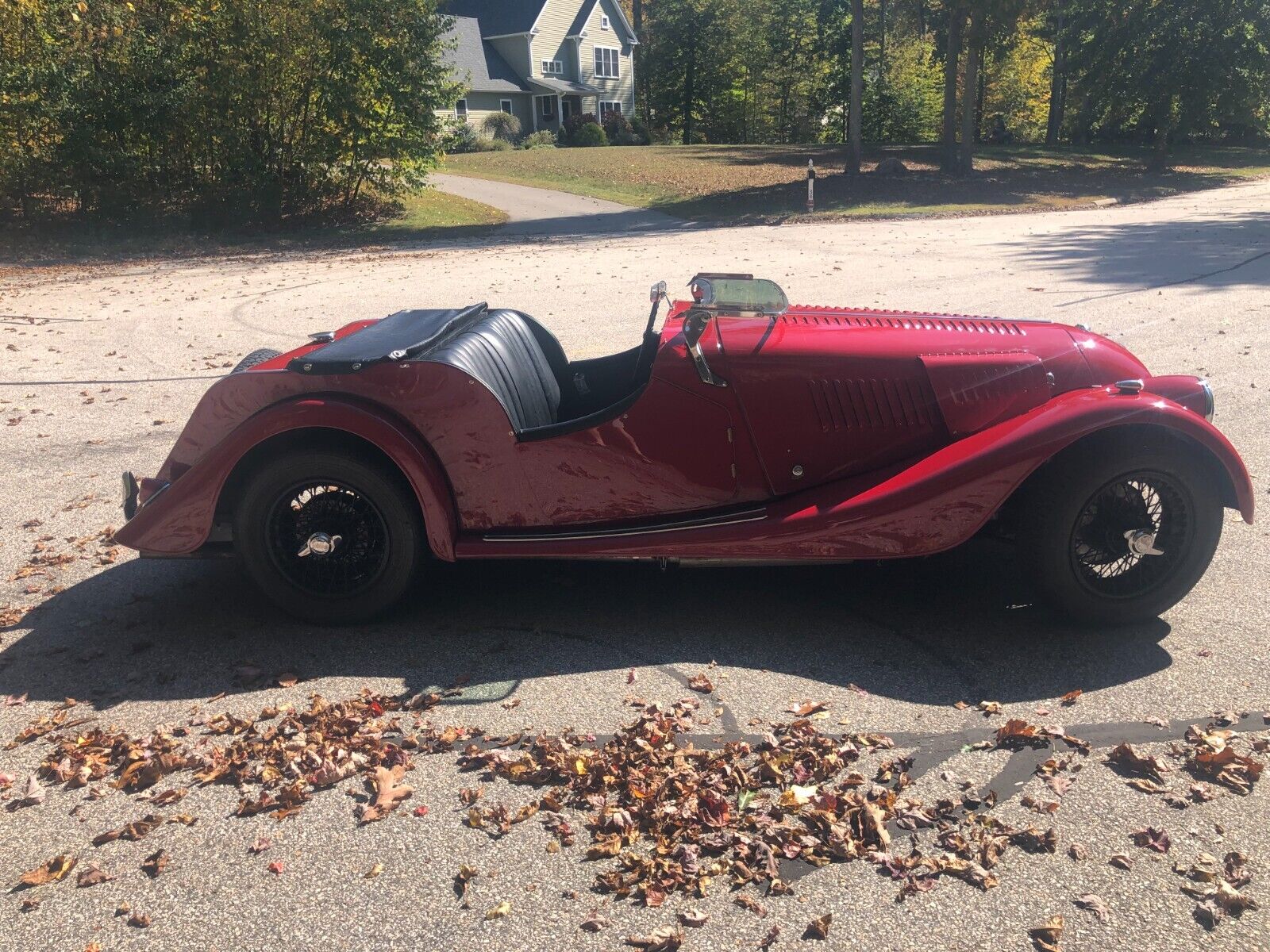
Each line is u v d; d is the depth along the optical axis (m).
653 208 29.64
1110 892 2.58
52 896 2.64
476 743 3.34
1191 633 4.01
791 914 2.52
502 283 14.09
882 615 4.25
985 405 4.05
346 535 4.07
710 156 43.62
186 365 9.40
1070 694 3.55
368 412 3.87
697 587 4.55
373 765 3.21
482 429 3.97
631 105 67.38
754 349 3.99
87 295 14.25
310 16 26.09
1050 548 3.83
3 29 23.69
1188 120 40.56
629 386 4.89
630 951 2.42
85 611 4.43
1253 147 57.56
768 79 67.25
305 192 27.84
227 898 2.62
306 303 12.89
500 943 2.45
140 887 2.67
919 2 37.75
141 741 3.36
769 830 2.82
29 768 3.25
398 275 15.72
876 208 27.00
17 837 2.90
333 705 3.56
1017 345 4.19
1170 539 3.92
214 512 4.00
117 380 8.80
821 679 3.71
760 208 28.05
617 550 4.01
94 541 5.25
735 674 3.76
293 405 3.88
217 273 17.11
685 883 2.64
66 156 24.48
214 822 2.94
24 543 5.23
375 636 4.13
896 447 4.08
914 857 2.72
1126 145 56.41
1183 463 3.77
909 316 4.50
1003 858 2.71
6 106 23.61
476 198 33.25
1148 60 40.56
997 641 3.99
